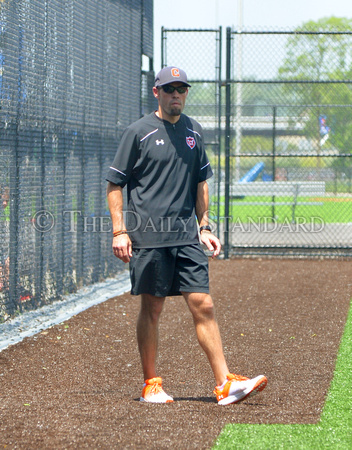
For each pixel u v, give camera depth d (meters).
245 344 21.36
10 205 23.14
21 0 23.34
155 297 15.66
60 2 26.70
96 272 32.03
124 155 15.47
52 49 26.12
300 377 17.62
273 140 51.12
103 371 18.41
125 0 34.47
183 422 13.60
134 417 13.95
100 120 31.67
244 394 14.87
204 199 16.39
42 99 25.38
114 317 25.27
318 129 54.00
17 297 24.06
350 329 23.31
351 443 12.51
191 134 15.87
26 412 14.29
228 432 13.00
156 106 40.91
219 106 39.09
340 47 44.12
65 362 19.20
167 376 17.95
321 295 29.30
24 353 19.94
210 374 18.16
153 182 15.48
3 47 22.17
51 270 26.84
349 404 15.14
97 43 30.86
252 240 47.44
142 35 37.38
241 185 53.47
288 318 25.06
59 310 25.81
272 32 38.72
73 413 14.21
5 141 22.58
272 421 13.77
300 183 53.03
